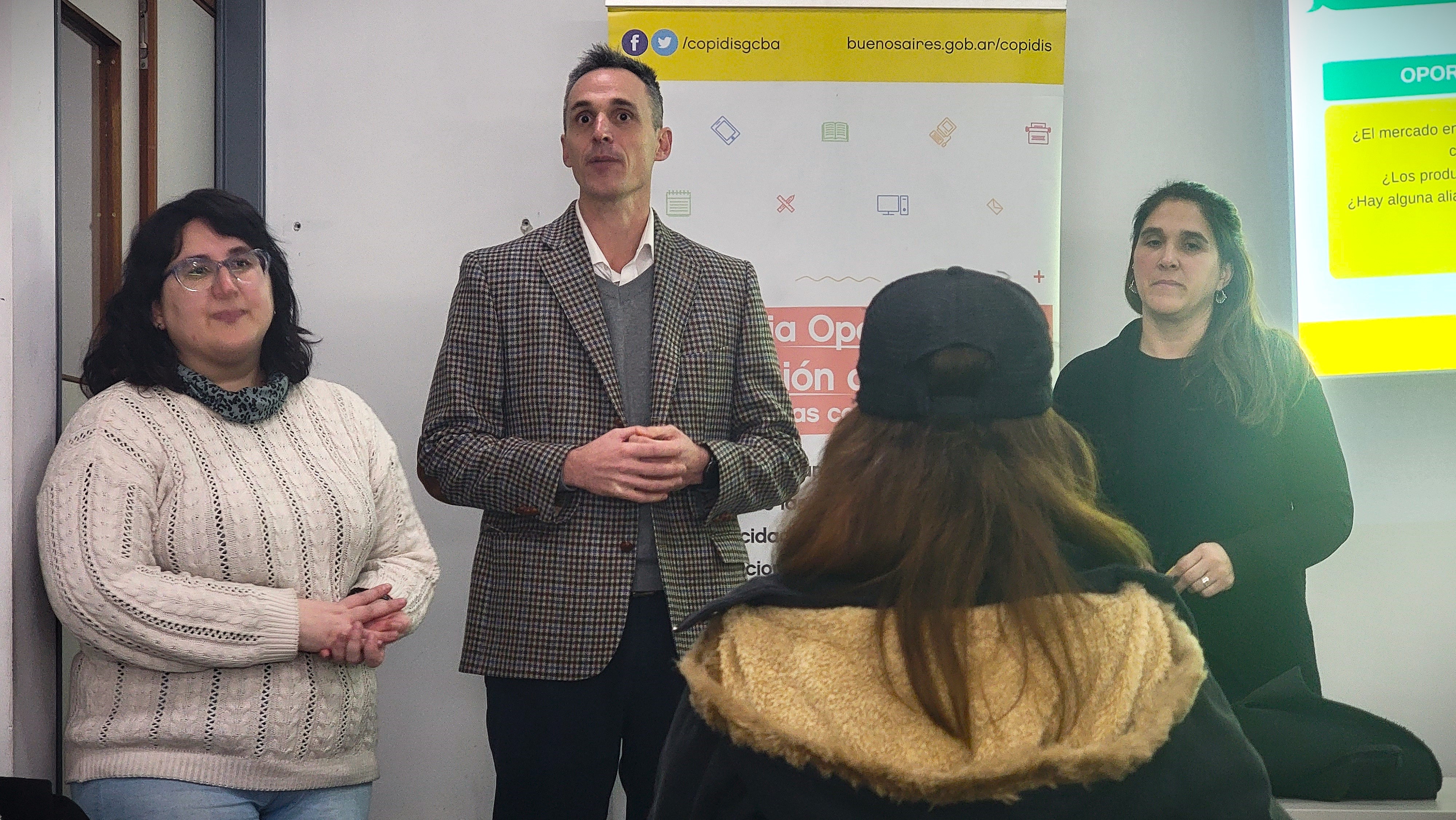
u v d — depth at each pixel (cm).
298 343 216
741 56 311
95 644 185
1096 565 99
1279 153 345
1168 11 346
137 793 183
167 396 197
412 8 337
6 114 202
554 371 238
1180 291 274
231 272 198
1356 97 323
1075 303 345
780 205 311
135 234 202
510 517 238
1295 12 325
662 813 103
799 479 245
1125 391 277
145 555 187
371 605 198
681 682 233
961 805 88
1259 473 266
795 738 90
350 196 335
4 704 198
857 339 312
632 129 247
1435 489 343
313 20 334
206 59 324
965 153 312
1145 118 345
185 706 186
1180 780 90
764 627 96
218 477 193
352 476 210
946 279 104
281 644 188
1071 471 102
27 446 207
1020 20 311
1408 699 343
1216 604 263
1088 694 90
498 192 337
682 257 252
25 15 209
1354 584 344
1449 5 322
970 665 91
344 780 201
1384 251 321
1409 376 343
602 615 229
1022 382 101
